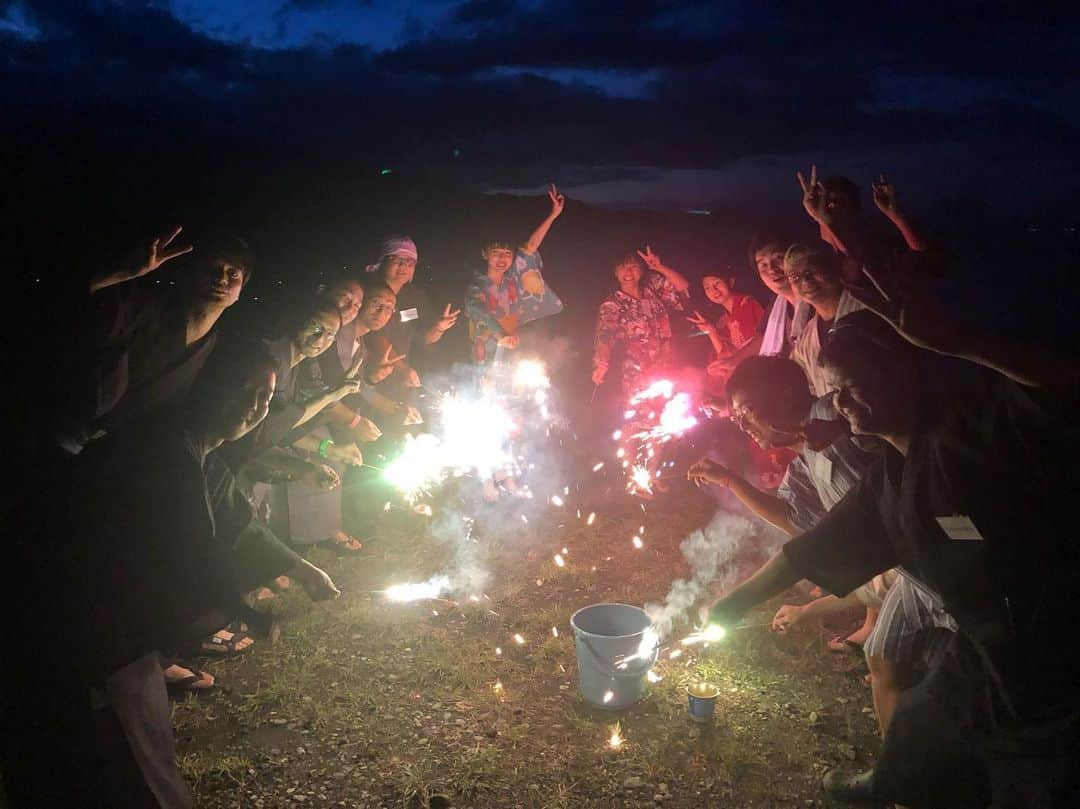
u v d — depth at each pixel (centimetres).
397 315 740
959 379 296
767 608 556
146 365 396
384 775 400
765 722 439
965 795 308
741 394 401
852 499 328
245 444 470
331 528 653
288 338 535
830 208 503
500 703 460
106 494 324
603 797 384
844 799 373
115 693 323
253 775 399
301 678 479
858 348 301
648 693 465
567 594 602
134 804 323
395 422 727
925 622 349
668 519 732
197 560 339
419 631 540
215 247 430
